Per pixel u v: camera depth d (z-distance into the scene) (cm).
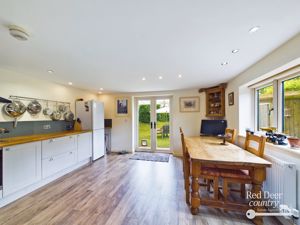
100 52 189
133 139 512
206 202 186
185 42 165
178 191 245
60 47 174
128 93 507
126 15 119
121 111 514
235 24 132
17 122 278
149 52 190
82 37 152
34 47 173
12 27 130
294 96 193
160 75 299
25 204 208
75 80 334
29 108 296
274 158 178
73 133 334
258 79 236
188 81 351
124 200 218
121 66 243
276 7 110
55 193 238
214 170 192
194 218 179
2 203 205
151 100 514
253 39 159
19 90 281
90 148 395
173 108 471
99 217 181
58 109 365
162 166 368
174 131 469
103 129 454
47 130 335
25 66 240
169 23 130
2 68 250
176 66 245
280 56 175
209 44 169
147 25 133
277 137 194
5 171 203
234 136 279
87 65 236
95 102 416
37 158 248
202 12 116
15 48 175
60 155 297
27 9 110
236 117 307
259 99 276
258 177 170
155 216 183
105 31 142
